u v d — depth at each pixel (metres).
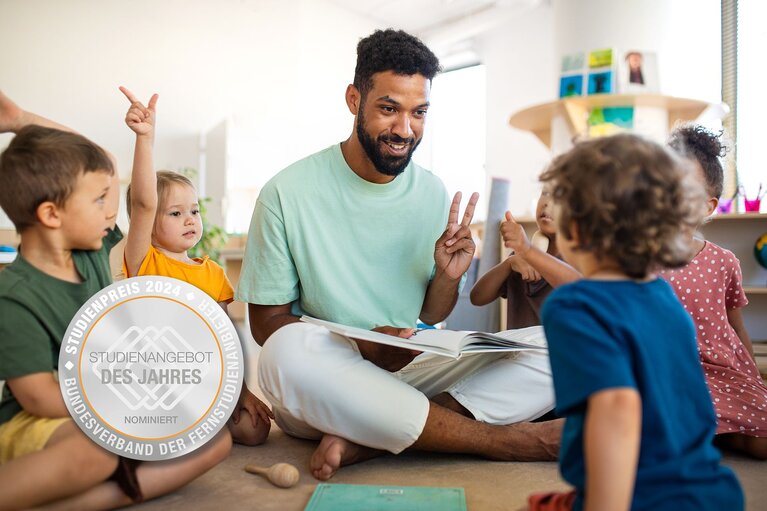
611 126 3.66
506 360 1.53
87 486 1.05
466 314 3.06
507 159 6.57
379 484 1.29
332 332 1.41
